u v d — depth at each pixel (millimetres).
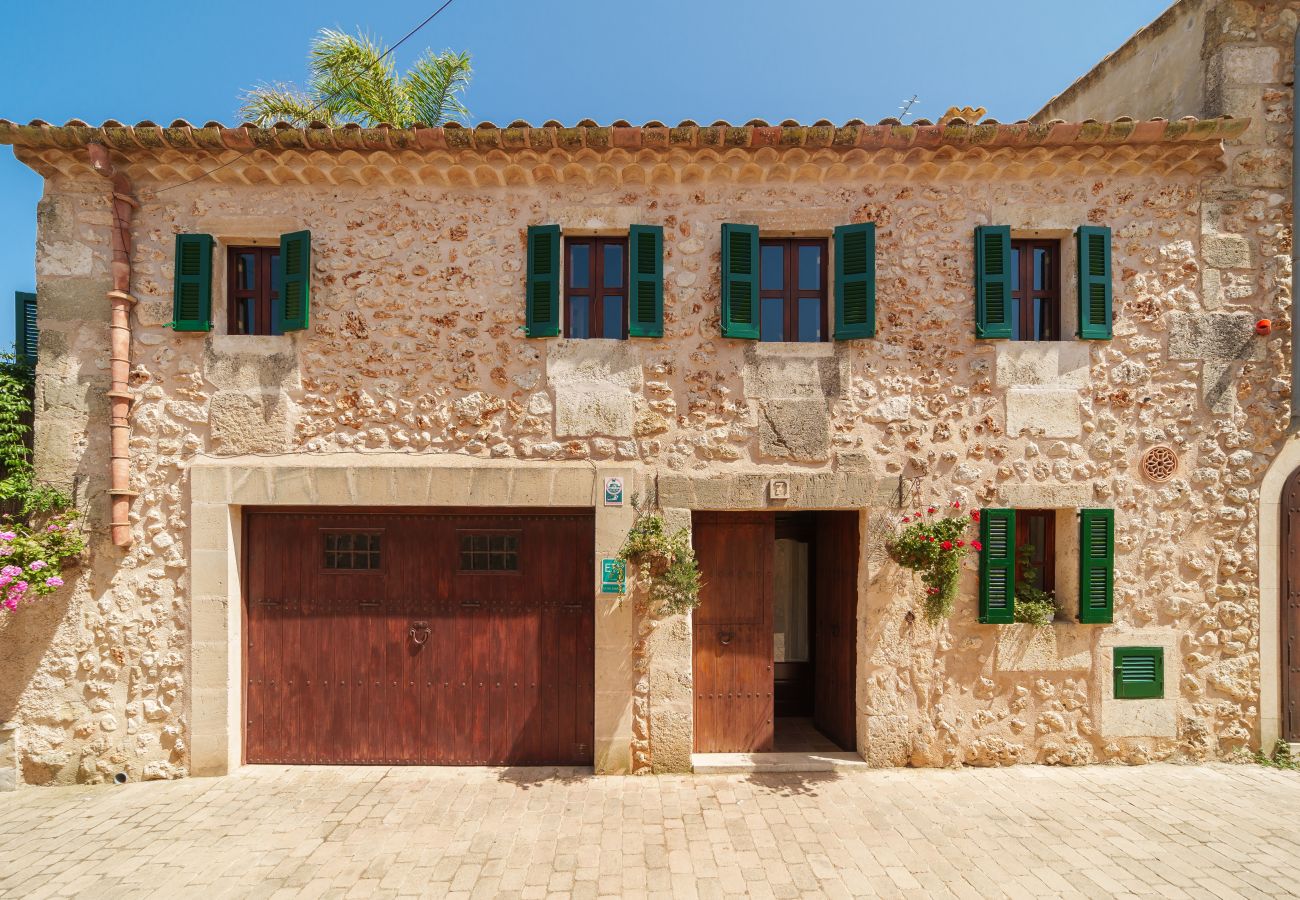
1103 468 4527
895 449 4527
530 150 4348
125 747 4352
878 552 4504
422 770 4488
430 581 4605
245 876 3256
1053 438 4523
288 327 4414
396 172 4441
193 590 4379
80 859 3406
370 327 4488
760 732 4715
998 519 4473
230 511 4441
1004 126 4180
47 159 4258
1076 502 4512
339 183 4496
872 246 4438
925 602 4348
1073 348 4539
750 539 4770
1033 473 4523
